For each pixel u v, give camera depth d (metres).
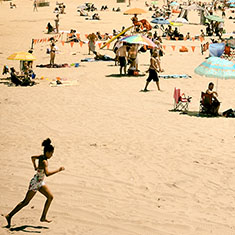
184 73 31.22
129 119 18.94
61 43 48.34
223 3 105.75
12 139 16.06
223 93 24.64
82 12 78.69
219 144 15.35
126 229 9.09
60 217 9.66
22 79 27.08
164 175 12.42
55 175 12.30
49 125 18.02
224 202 10.60
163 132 16.94
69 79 28.86
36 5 95.69
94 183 11.77
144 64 35.97
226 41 42.75
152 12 87.06
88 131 17.11
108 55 40.78
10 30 57.69
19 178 12.19
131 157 13.98
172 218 9.65
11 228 8.95
